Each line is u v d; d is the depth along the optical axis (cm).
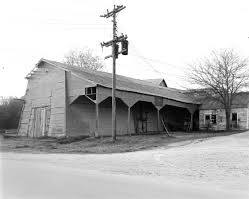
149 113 4109
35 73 3497
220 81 4047
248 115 4244
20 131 3547
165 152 1927
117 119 3556
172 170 1247
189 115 4691
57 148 2439
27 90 3569
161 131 4162
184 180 1029
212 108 4453
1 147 2522
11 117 4581
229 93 4125
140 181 981
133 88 3412
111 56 2648
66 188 835
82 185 882
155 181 991
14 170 1145
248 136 2891
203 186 922
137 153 1956
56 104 3194
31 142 2834
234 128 4297
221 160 1501
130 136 3091
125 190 824
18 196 742
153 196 759
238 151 1803
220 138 2761
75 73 3095
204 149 1986
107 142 2608
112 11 2619
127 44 2589
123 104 3653
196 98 4525
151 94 3525
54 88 3250
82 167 1324
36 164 1370
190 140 2684
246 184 964
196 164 1405
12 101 4678
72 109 3130
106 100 3438
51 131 3186
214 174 1155
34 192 784
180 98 4219
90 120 3262
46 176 1023
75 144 2620
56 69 3259
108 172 1182
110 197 738
